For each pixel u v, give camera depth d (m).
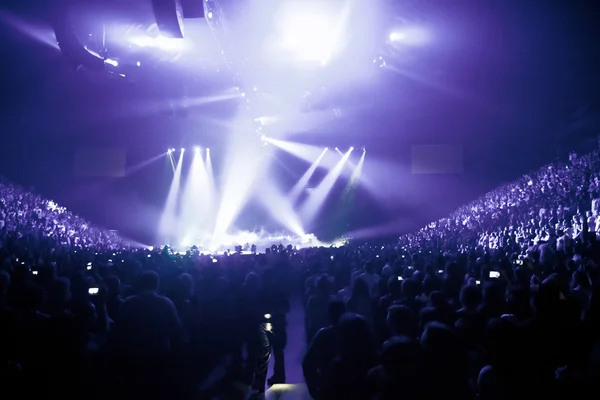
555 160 34.22
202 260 16.45
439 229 36.41
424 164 39.19
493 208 34.56
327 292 7.92
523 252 17.03
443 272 11.03
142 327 5.84
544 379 4.19
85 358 5.39
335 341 5.58
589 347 5.36
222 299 7.14
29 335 5.66
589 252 13.97
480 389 4.21
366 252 19.28
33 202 35.28
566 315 5.44
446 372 4.29
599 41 24.11
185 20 19.41
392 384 4.30
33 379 5.16
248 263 14.59
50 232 31.86
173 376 5.98
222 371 7.08
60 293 6.84
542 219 27.14
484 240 27.78
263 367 8.52
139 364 5.79
